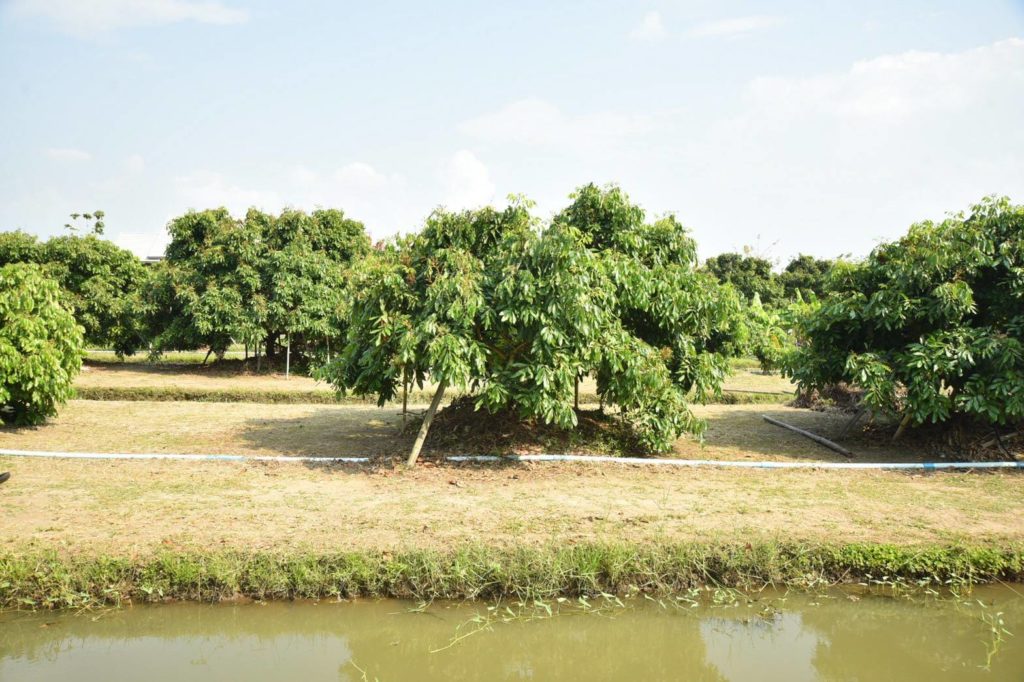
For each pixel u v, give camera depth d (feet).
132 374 59.06
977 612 17.04
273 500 22.40
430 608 16.81
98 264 66.49
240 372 61.00
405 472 26.14
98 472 26.03
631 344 27.37
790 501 22.91
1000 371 27.09
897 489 24.63
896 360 29.27
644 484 25.07
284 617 16.56
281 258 58.03
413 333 25.09
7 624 16.06
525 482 25.08
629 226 30.63
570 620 16.51
